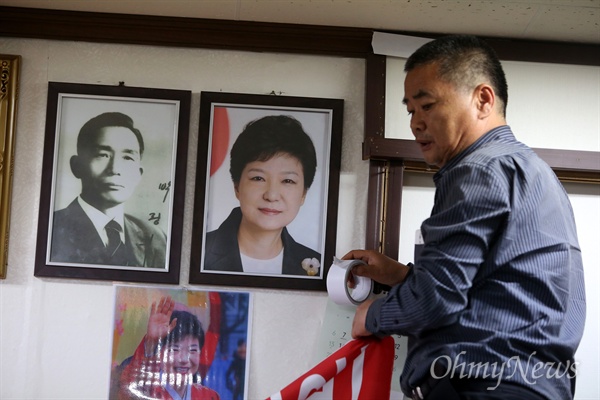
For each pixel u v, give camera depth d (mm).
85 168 2889
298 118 2916
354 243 2896
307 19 2881
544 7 2717
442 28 2920
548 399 1810
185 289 2875
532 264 1818
